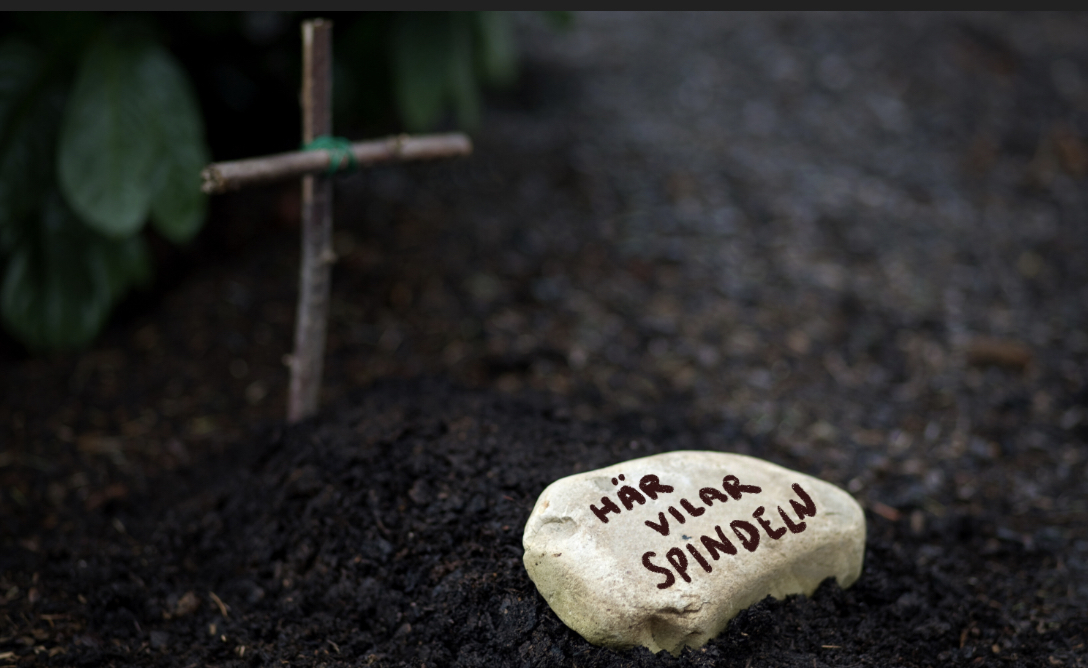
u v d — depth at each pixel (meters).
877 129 1.27
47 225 0.87
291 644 0.70
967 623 0.72
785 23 1.50
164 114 0.84
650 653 0.65
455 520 0.71
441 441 0.75
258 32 1.07
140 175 0.83
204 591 0.73
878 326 0.97
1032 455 0.85
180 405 0.87
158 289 0.96
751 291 0.99
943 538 0.78
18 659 0.69
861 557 0.70
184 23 0.95
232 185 0.70
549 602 0.67
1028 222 1.11
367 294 0.96
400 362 0.90
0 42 0.86
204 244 0.99
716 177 1.13
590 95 1.30
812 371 0.92
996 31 1.53
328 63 0.73
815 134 1.24
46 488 0.81
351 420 0.78
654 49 1.44
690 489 0.68
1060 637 0.72
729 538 0.67
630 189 1.10
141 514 0.79
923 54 1.44
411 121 0.95
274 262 0.99
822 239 1.06
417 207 1.05
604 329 0.95
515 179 1.10
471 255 1.00
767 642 0.67
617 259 1.02
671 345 0.94
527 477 0.72
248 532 0.75
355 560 0.71
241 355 0.91
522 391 0.88
